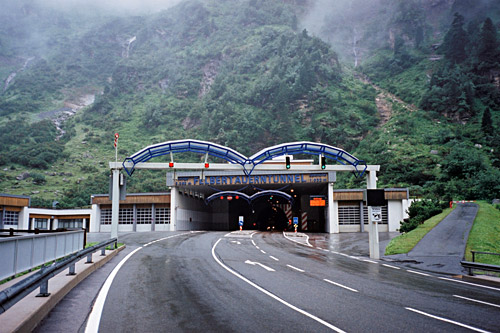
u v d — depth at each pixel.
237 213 69.31
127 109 186.12
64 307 7.97
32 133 152.38
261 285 11.20
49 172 118.19
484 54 166.88
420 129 130.75
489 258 18.06
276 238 35.56
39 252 11.35
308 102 161.12
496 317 7.61
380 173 92.69
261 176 46.81
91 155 140.12
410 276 13.71
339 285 11.43
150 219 47.91
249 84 185.25
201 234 38.97
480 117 137.12
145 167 22.55
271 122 149.88
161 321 7.07
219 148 22.69
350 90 176.88
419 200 45.44
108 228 48.94
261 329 6.59
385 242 29.95
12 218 42.78
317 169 22.59
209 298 9.23
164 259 17.72
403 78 199.88
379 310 8.13
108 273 13.09
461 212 38.22
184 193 50.97
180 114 179.00
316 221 58.16
